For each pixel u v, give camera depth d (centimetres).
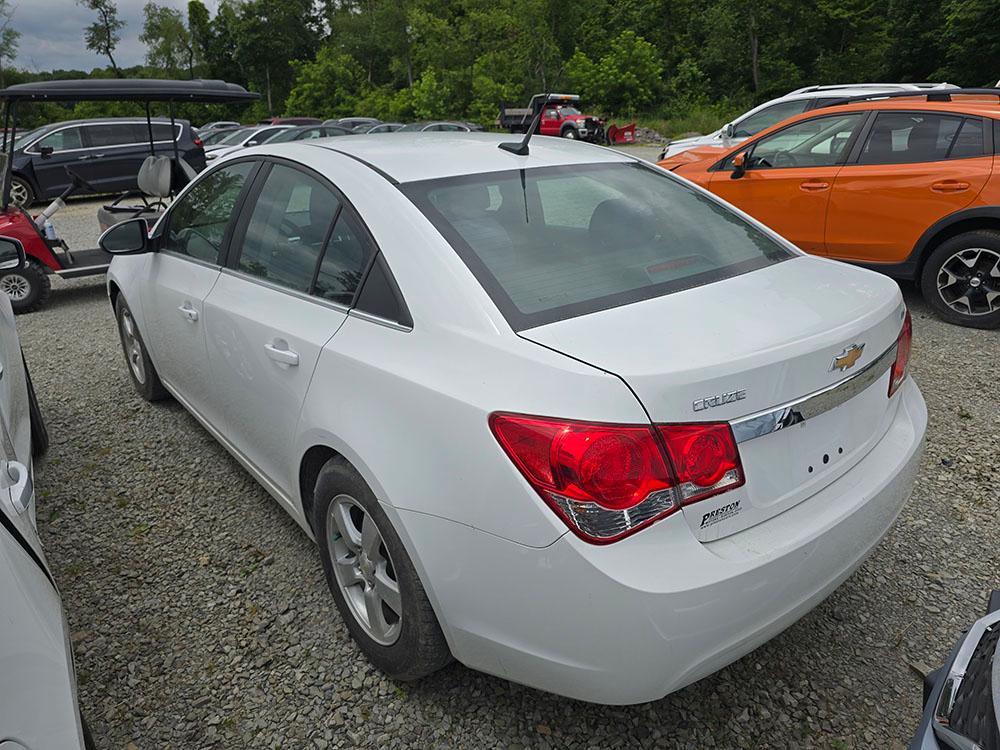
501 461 175
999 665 129
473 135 314
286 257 274
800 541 182
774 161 646
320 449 241
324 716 224
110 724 225
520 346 186
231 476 371
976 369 470
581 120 2884
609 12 6150
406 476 197
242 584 288
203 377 333
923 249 562
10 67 5178
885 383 223
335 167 262
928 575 278
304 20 8212
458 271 209
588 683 176
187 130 1675
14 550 150
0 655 125
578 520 165
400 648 217
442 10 6481
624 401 166
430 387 194
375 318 223
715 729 215
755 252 256
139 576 295
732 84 5316
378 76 7431
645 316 198
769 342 185
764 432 179
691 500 170
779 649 245
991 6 3722
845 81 4894
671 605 164
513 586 178
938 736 128
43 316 720
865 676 232
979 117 539
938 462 359
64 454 399
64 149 1584
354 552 233
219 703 231
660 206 269
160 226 381
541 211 244
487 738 214
